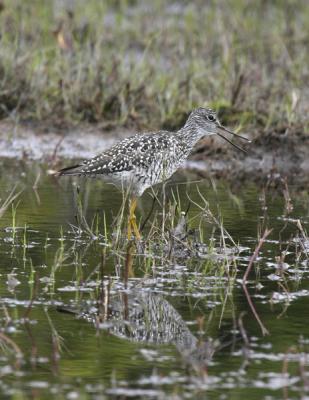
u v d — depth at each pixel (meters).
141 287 11.20
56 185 16.58
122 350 9.16
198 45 24.08
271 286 11.32
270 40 24.42
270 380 8.46
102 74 20.56
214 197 15.90
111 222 14.05
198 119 15.02
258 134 19.08
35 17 24.47
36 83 20.33
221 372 8.64
